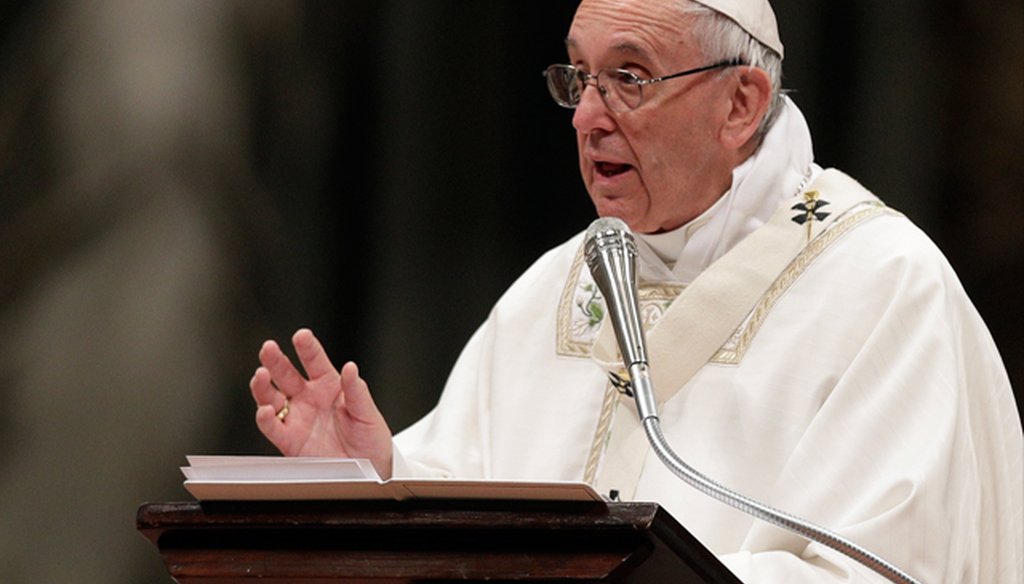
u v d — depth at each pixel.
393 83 32.50
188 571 9.95
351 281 31.89
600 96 12.96
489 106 32.97
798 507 11.70
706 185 13.25
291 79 31.06
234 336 29.62
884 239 12.95
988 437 12.51
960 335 12.49
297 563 9.73
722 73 13.04
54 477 28.25
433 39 32.72
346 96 32.12
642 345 11.01
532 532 9.30
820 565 11.28
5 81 29.61
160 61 29.70
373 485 9.45
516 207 32.97
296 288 30.88
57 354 28.75
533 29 33.12
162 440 28.56
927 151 30.86
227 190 30.00
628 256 11.37
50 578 27.88
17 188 29.44
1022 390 30.52
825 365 12.55
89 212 29.38
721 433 12.66
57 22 29.73
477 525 9.31
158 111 29.52
